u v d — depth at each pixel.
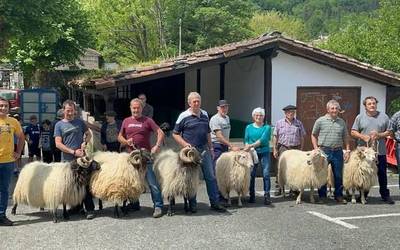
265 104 14.44
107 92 13.66
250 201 9.59
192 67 13.50
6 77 55.25
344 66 14.72
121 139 8.62
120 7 46.38
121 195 8.06
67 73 36.75
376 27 26.11
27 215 8.62
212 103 18.66
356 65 14.75
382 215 8.58
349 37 28.09
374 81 15.19
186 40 51.78
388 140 14.02
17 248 6.75
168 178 8.32
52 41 18.98
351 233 7.48
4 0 16.14
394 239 7.19
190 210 8.74
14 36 17.31
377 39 25.20
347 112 15.13
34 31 17.80
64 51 32.94
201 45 50.22
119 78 13.10
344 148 10.73
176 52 49.81
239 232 7.49
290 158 9.56
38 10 17.39
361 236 7.32
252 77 15.83
